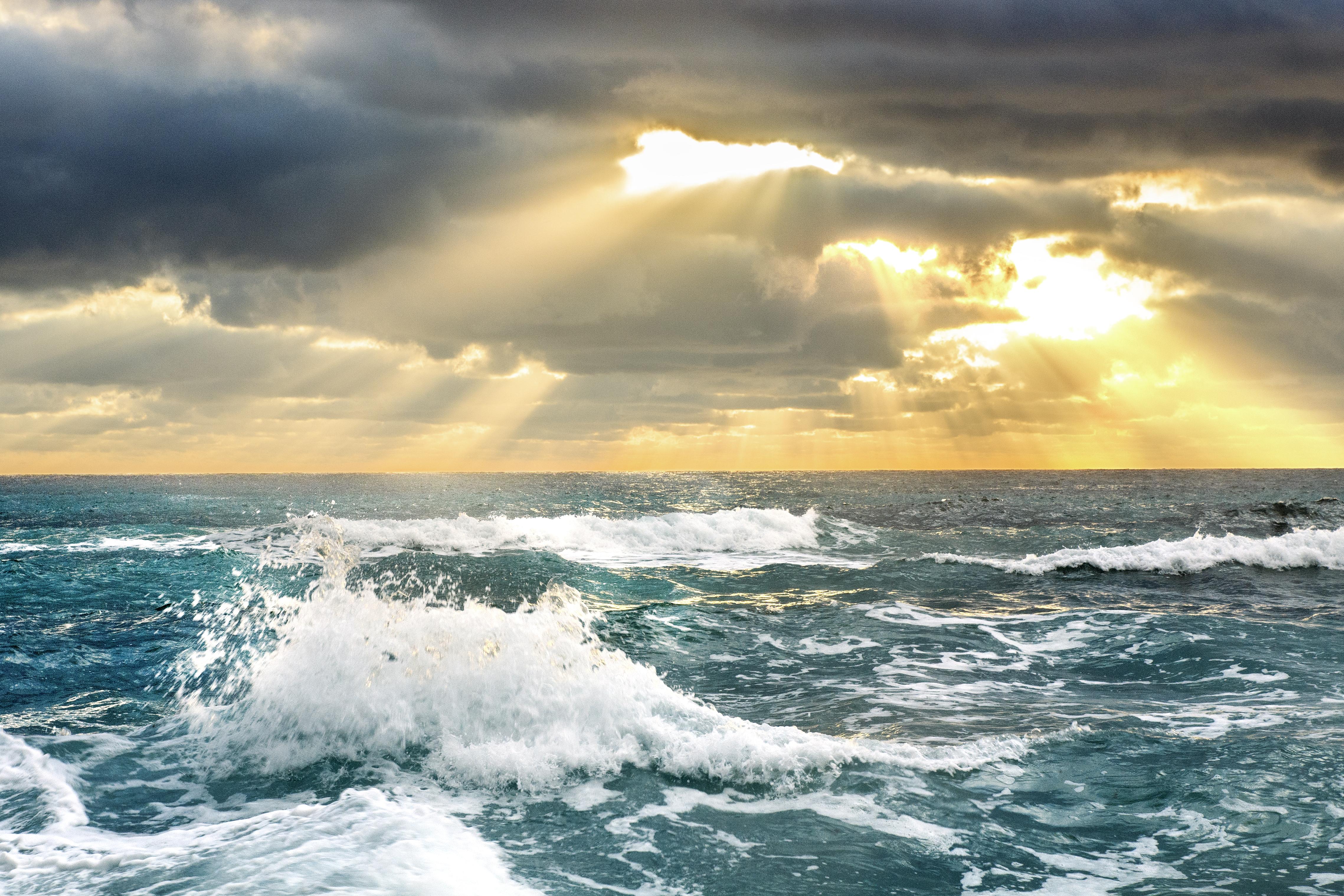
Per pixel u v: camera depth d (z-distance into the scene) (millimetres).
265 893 4344
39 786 6637
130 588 17922
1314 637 12805
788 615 15266
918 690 10430
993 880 5211
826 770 7012
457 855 5133
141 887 4605
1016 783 6809
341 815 5633
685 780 6852
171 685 10469
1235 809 6176
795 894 5020
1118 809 6281
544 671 8617
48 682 10648
